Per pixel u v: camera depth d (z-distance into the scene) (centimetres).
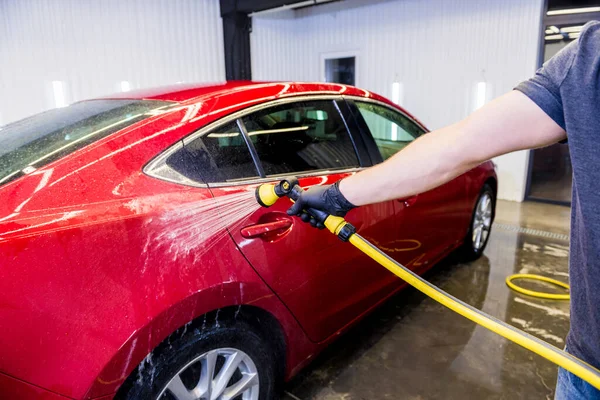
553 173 526
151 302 106
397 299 261
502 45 477
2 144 133
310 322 159
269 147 155
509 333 86
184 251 115
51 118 154
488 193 312
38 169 108
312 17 648
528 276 289
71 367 96
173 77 540
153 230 111
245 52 588
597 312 71
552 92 67
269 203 110
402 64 562
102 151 116
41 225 97
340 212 97
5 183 104
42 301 94
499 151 73
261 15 612
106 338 100
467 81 510
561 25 447
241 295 128
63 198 104
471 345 212
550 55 475
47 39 452
